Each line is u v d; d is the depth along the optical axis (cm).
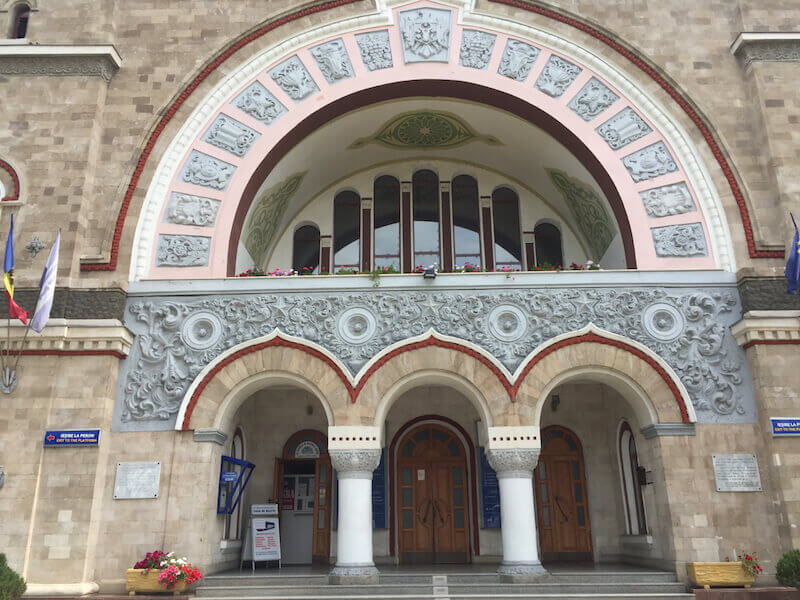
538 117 1545
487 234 1803
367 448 1258
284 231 1825
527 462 1257
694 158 1467
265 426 1661
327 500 1620
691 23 1564
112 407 1282
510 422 1270
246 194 1473
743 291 1344
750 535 1207
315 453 1648
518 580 1183
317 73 1549
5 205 1380
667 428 1266
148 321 1343
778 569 1150
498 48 1566
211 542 1274
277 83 1539
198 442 1265
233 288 1366
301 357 1321
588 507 1602
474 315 1347
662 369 1304
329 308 1355
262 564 1510
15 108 1452
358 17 1576
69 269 1337
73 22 1536
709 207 1432
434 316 1347
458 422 1661
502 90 1534
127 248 1388
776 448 1225
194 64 1527
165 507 1226
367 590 1166
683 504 1226
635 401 1335
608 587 1162
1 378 1255
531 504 1248
